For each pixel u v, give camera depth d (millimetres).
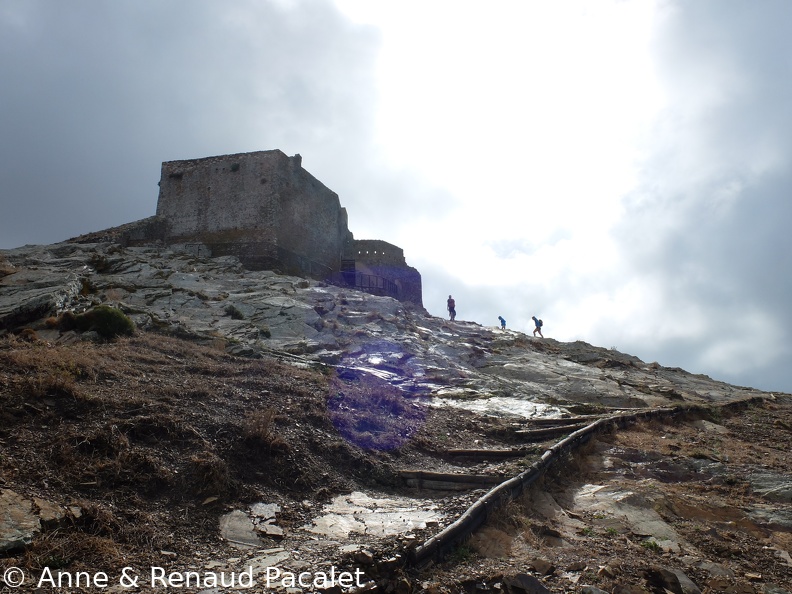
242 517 6754
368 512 7555
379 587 5391
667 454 12469
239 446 8203
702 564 7168
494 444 12055
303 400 11000
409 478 9195
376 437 10602
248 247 33281
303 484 8047
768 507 9562
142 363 11648
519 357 23828
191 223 35312
